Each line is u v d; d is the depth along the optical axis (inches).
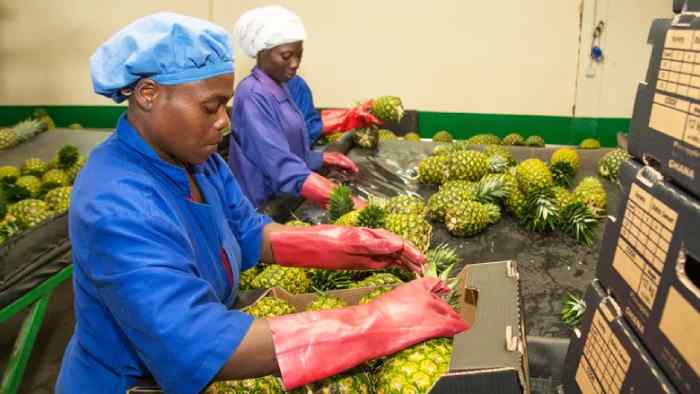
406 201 108.6
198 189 67.0
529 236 109.0
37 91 283.6
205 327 49.4
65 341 151.1
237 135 133.4
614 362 44.6
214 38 52.8
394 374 54.9
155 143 56.6
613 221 46.8
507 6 243.6
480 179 125.6
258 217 80.5
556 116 255.4
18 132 202.7
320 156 143.4
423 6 249.6
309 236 77.5
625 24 237.3
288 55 130.9
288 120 135.6
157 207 53.5
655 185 39.8
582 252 103.1
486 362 47.9
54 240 114.4
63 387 67.4
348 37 258.8
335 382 54.5
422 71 259.1
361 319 54.2
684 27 36.0
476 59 253.3
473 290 62.1
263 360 50.6
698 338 33.9
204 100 53.1
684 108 35.9
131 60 50.6
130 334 50.8
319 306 66.2
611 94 247.6
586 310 51.4
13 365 110.3
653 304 39.3
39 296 110.5
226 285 69.3
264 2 257.0
